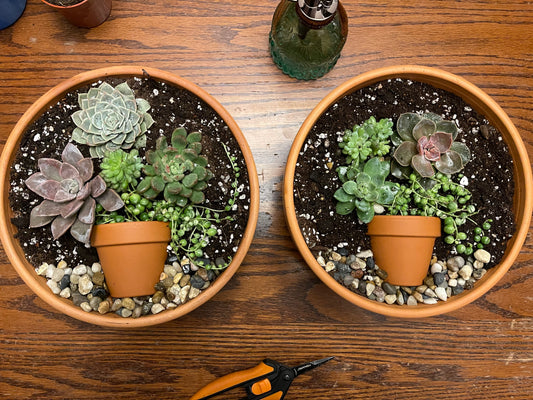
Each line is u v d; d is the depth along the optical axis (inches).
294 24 15.0
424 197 14.7
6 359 16.5
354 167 14.8
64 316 16.7
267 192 16.9
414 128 14.5
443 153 14.6
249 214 14.5
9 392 16.5
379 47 17.4
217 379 16.1
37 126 14.8
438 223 14.4
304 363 16.6
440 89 15.9
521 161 15.1
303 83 17.2
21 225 14.5
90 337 16.8
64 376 16.7
